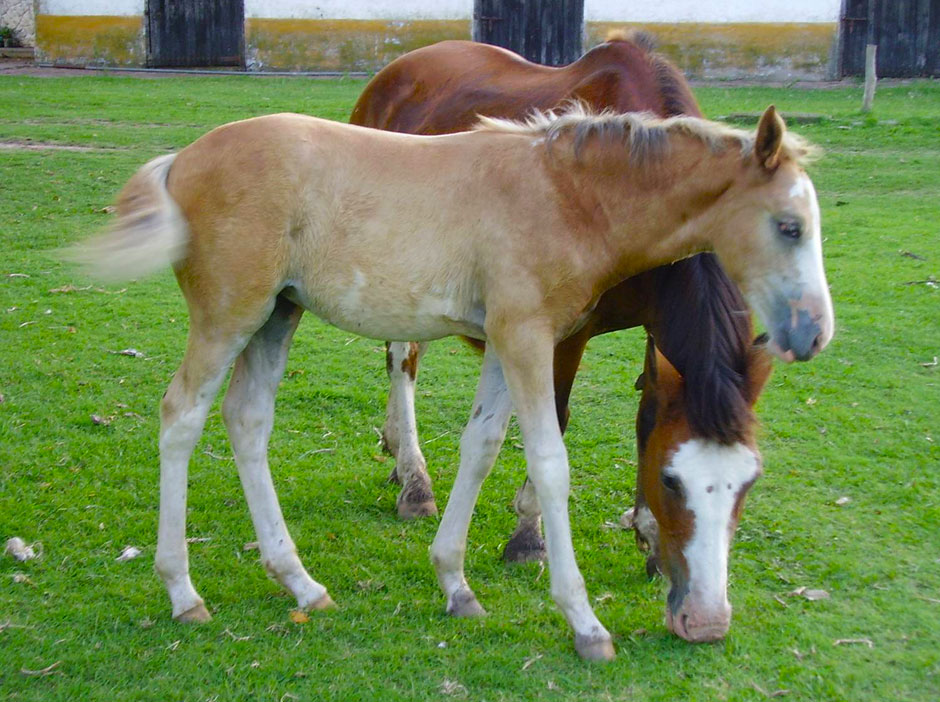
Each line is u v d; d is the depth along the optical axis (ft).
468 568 13.44
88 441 16.87
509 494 15.75
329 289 11.07
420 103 17.29
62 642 11.15
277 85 60.03
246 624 11.71
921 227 30.73
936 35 65.51
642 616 11.94
